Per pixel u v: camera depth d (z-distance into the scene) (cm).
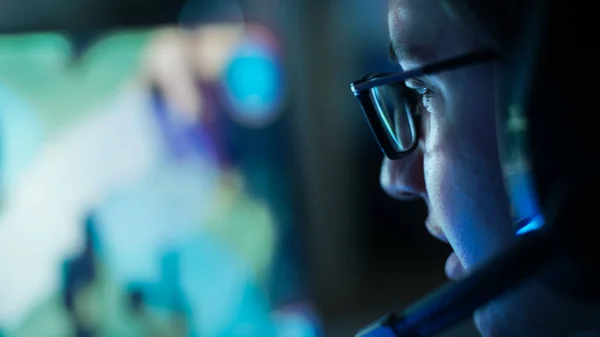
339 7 550
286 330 400
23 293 360
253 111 393
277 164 400
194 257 380
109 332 369
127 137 368
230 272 388
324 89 529
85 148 364
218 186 385
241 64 389
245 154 391
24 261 360
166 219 375
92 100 364
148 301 373
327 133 536
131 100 368
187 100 378
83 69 362
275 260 399
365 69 588
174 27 374
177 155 376
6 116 357
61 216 363
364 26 589
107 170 367
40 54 358
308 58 513
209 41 382
